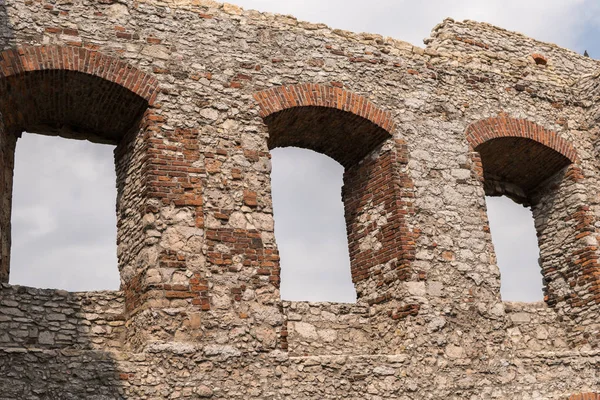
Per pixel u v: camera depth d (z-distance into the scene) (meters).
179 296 8.11
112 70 8.75
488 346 9.63
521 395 9.59
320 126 10.28
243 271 8.55
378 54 10.67
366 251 10.26
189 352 7.92
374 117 10.19
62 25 8.70
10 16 8.48
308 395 8.34
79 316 8.37
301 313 9.49
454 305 9.63
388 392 8.77
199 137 8.93
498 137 11.14
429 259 9.73
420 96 10.73
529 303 11.34
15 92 8.46
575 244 11.45
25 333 7.98
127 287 8.62
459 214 10.25
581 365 10.20
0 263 8.19
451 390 9.13
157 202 8.41
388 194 10.04
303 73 9.98
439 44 11.77
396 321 9.46
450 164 10.52
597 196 11.67
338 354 9.45
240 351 8.18
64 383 7.34
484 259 10.14
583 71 12.94
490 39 12.27
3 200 8.53
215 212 8.66
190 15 9.55
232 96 9.35
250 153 9.16
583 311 11.08
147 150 8.62
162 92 8.95
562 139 11.73
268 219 8.95
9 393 7.11
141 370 7.65
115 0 9.13
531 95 11.80
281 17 10.22
